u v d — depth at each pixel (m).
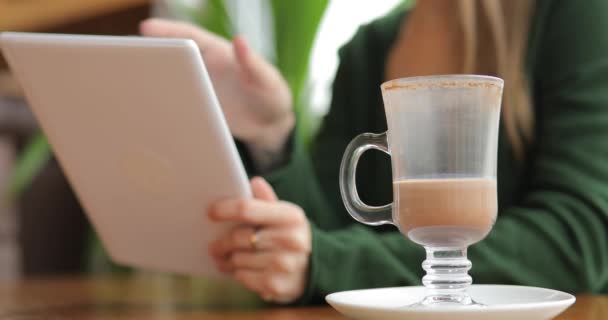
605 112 1.28
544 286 1.12
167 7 2.65
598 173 1.20
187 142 0.94
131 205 1.08
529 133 1.45
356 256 1.10
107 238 1.19
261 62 1.34
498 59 1.47
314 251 1.08
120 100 0.93
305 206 1.49
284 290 1.08
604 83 1.32
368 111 1.79
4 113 2.96
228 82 1.37
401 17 1.86
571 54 1.38
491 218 0.79
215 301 1.24
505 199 1.46
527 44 1.47
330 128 1.80
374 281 1.10
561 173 1.21
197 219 1.05
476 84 0.77
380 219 0.84
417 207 0.78
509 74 1.46
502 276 1.11
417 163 0.79
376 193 1.68
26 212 3.04
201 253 1.11
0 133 2.98
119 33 2.52
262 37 2.49
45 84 0.96
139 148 0.98
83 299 1.36
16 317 1.07
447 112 0.77
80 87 0.93
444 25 1.60
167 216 1.07
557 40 1.42
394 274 1.10
